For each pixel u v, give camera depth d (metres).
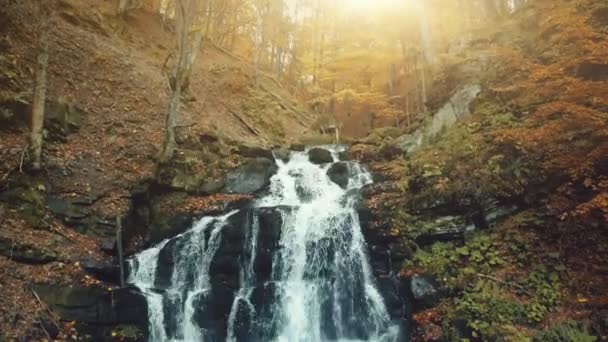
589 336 7.37
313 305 10.71
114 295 9.05
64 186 10.75
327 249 11.27
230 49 31.09
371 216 11.38
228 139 15.72
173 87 13.41
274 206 11.92
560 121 9.37
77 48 15.04
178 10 16.94
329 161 15.99
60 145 11.69
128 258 10.55
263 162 14.14
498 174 10.41
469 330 8.36
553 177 9.73
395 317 9.89
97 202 10.87
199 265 10.98
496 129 11.70
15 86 11.60
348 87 24.62
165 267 10.80
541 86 10.62
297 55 33.28
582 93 9.01
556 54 12.45
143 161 12.73
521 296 8.62
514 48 14.10
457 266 9.66
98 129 13.05
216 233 11.24
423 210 11.00
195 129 15.26
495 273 9.16
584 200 9.12
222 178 13.27
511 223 9.78
